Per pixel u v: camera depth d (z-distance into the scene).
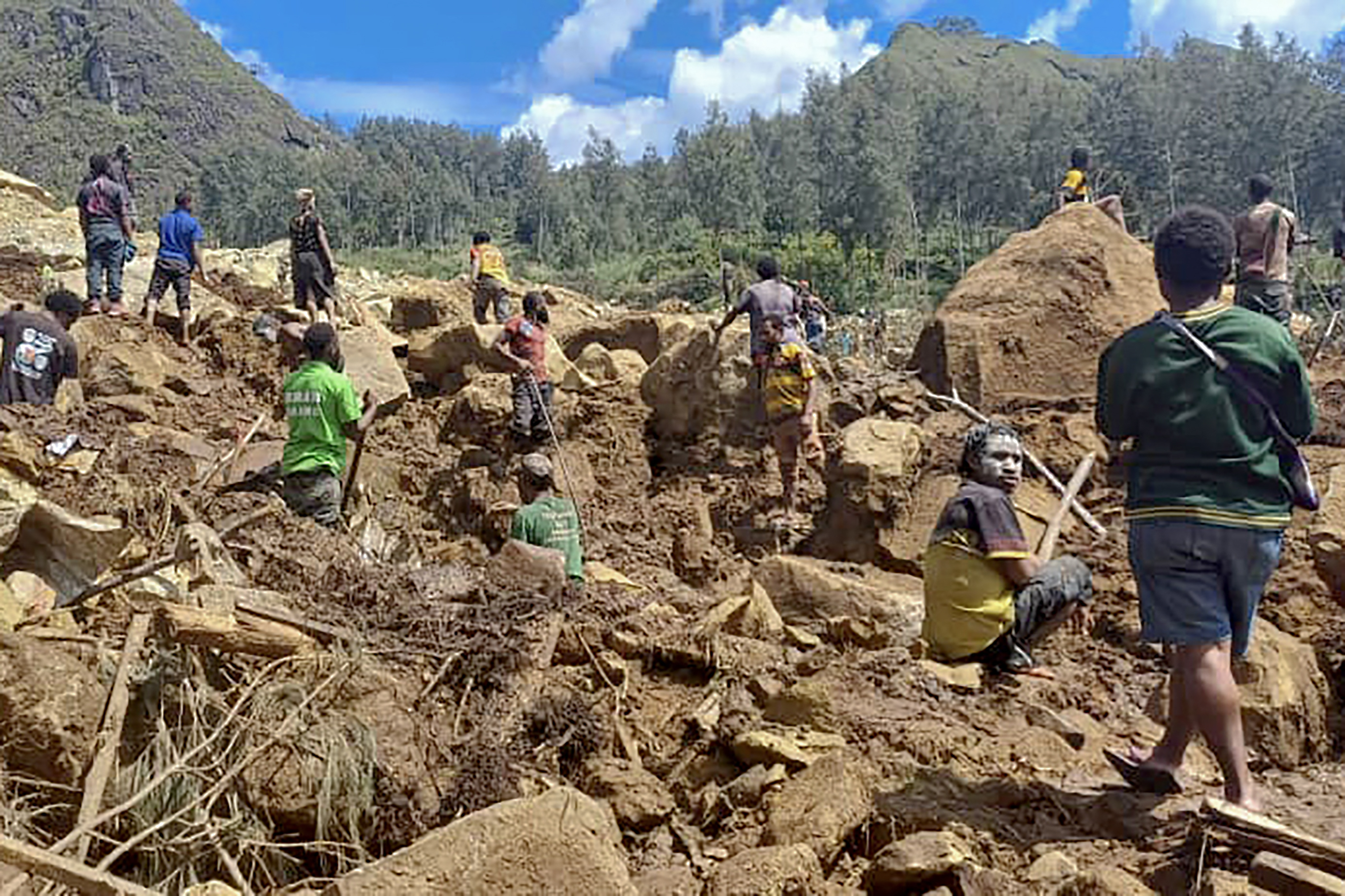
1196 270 3.58
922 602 5.86
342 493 7.08
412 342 11.14
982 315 9.23
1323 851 3.16
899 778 3.96
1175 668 3.74
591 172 109.94
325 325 6.90
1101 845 3.57
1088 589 5.07
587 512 8.88
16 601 4.36
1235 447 3.44
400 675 4.34
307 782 3.65
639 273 72.56
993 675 4.97
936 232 79.00
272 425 9.40
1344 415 8.09
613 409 10.07
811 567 6.12
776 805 3.72
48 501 5.58
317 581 5.01
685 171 93.19
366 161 115.88
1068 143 75.69
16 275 13.75
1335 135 63.41
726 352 9.77
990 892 3.21
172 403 9.43
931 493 7.44
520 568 5.32
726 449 9.64
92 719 3.57
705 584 7.90
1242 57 73.50
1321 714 4.82
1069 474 7.80
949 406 8.89
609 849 3.07
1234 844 3.32
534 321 9.46
